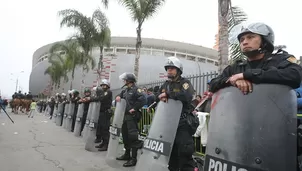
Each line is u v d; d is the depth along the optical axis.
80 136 8.09
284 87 1.35
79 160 4.78
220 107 1.58
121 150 5.95
